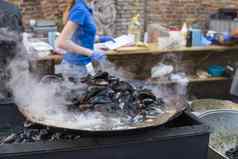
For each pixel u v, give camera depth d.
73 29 2.80
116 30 4.47
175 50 4.11
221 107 3.06
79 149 1.71
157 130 1.86
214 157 2.18
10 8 2.59
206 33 4.65
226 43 4.31
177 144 1.86
